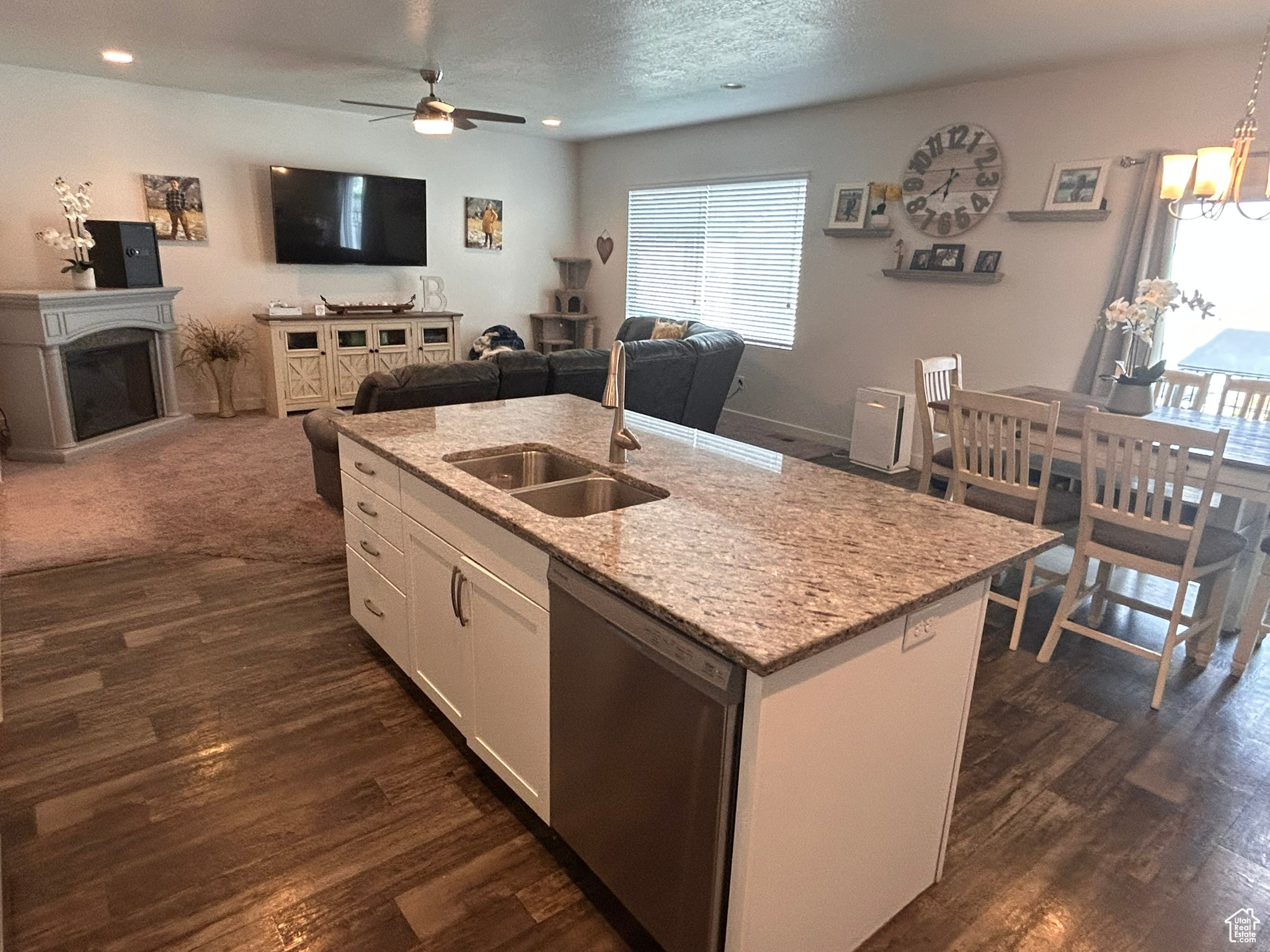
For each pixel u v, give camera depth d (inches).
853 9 138.8
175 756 87.5
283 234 261.0
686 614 50.4
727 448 94.4
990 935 67.2
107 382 219.1
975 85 194.1
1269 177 149.7
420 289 301.0
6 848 73.4
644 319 280.5
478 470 89.9
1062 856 76.4
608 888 64.3
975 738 95.5
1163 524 101.1
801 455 229.0
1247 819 82.0
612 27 154.9
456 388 148.3
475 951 63.9
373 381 139.5
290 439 228.2
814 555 61.2
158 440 223.8
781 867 54.4
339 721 94.8
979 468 122.7
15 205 218.1
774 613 50.9
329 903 68.2
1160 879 73.7
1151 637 122.7
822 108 230.8
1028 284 191.0
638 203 304.5
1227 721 100.0
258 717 95.3
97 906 67.1
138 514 162.4
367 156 278.2
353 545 107.4
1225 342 167.2
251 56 188.7
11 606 122.1
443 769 86.7
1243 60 151.7
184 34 169.9
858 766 57.8
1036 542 65.5
